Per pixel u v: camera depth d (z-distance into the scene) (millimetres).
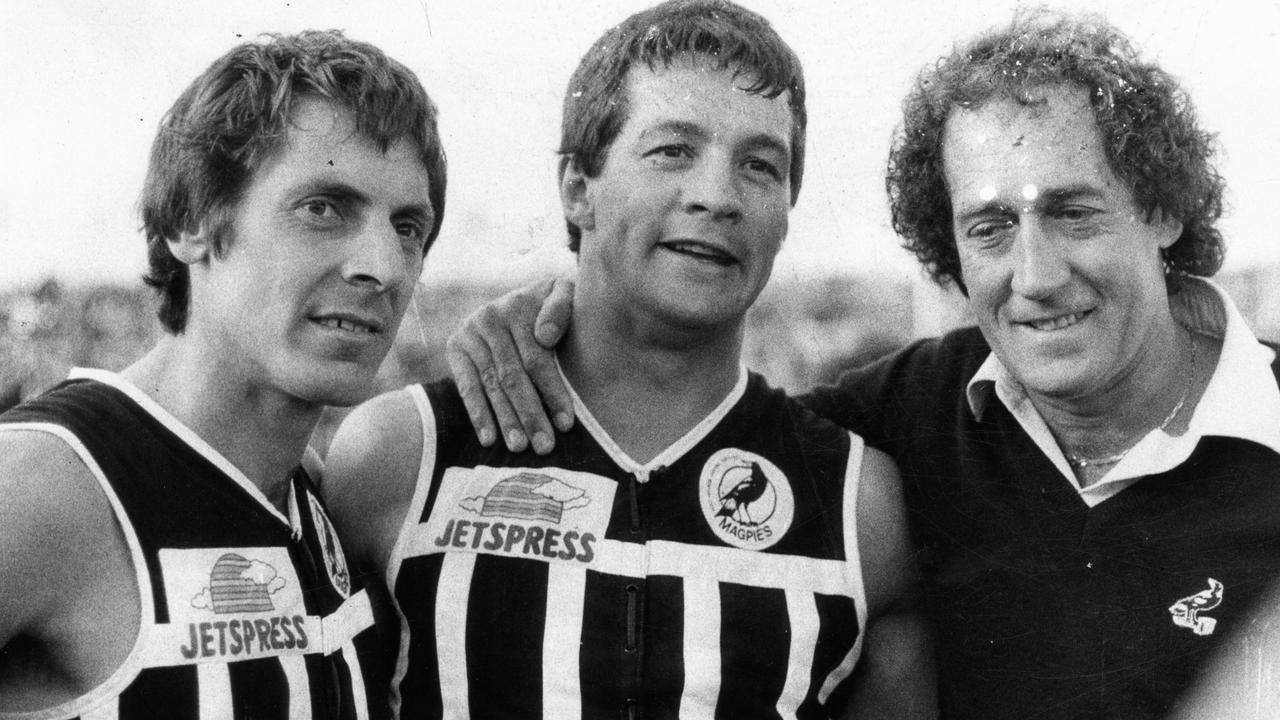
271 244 1303
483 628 1565
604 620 1557
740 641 1561
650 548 1591
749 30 1608
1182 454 1512
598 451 1650
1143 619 1494
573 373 1696
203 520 1325
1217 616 1473
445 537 1603
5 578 1178
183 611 1279
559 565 1580
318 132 1320
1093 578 1523
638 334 1631
